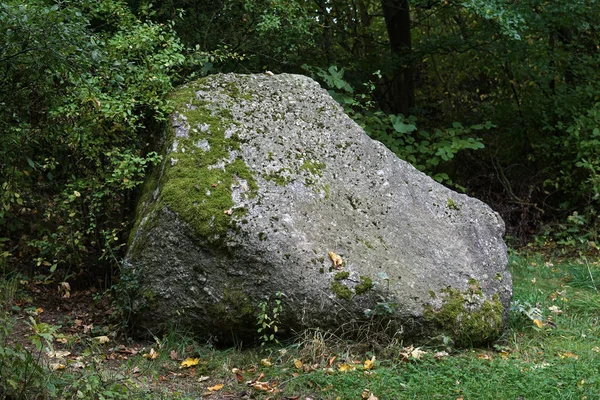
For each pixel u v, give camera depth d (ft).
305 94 18.39
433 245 16.85
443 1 33.17
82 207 19.72
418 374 14.01
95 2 19.12
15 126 16.28
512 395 13.23
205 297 15.35
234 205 15.56
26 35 12.44
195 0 25.99
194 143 16.69
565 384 13.75
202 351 15.20
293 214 15.88
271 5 25.54
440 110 41.09
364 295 15.42
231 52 26.21
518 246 30.60
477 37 31.99
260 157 16.69
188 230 15.34
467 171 34.91
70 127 17.11
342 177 17.22
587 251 29.25
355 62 33.50
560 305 20.31
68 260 19.35
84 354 12.67
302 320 15.23
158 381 13.91
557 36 35.70
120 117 17.78
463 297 16.10
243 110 17.56
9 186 18.11
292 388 13.51
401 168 18.04
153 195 16.47
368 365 14.42
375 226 16.69
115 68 15.84
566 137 32.50
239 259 15.21
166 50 19.10
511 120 35.19
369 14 39.04
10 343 14.60
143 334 15.94
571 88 34.01
